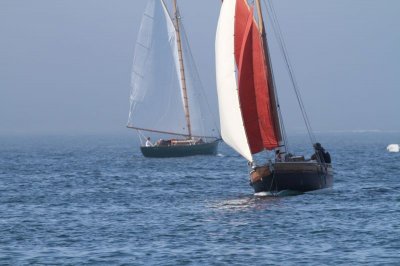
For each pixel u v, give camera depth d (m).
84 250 140.75
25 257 135.62
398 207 187.62
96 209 195.50
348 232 153.38
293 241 145.62
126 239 150.50
